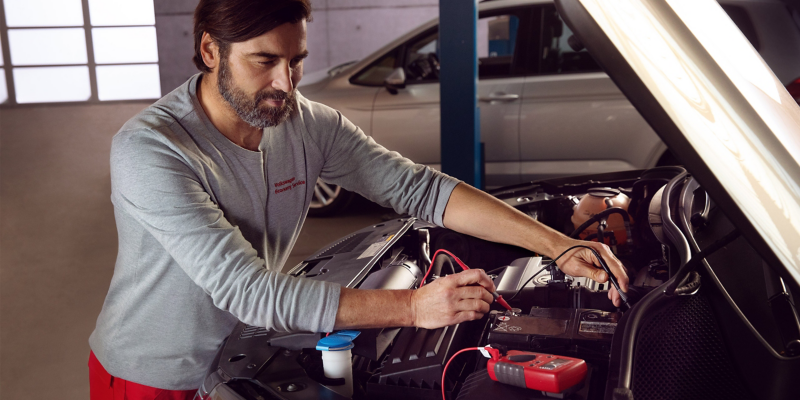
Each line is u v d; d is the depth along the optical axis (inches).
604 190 69.2
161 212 36.6
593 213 65.9
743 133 25.3
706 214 49.9
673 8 26.9
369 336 39.9
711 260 43.4
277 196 46.4
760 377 32.6
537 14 126.9
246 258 37.1
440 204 49.2
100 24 407.5
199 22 38.1
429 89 139.6
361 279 48.4
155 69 420.2
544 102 126.6
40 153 260.8
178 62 390.3
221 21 36.1
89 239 150.9
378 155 51.2
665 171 70.4
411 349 38.3
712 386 35.0
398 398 36.8
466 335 42.4
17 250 145.1
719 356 35.7
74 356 95.0
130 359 44.2
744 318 34.8
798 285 22.9
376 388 37.4
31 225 164.1
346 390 36.5
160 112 39.7
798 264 23.5
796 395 30.5
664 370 34.6
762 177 24.5
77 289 120.7
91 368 48.3
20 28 399.5
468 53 121.0
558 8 24.0
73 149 267.9
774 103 30.0
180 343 43.4
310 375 38.0
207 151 40.6
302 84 154.4
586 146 125.3
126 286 43.1
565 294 48.2
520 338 39.4
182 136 39.4
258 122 39.7
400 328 42.9
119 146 37.9
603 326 39.5
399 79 139.0
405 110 141.0
